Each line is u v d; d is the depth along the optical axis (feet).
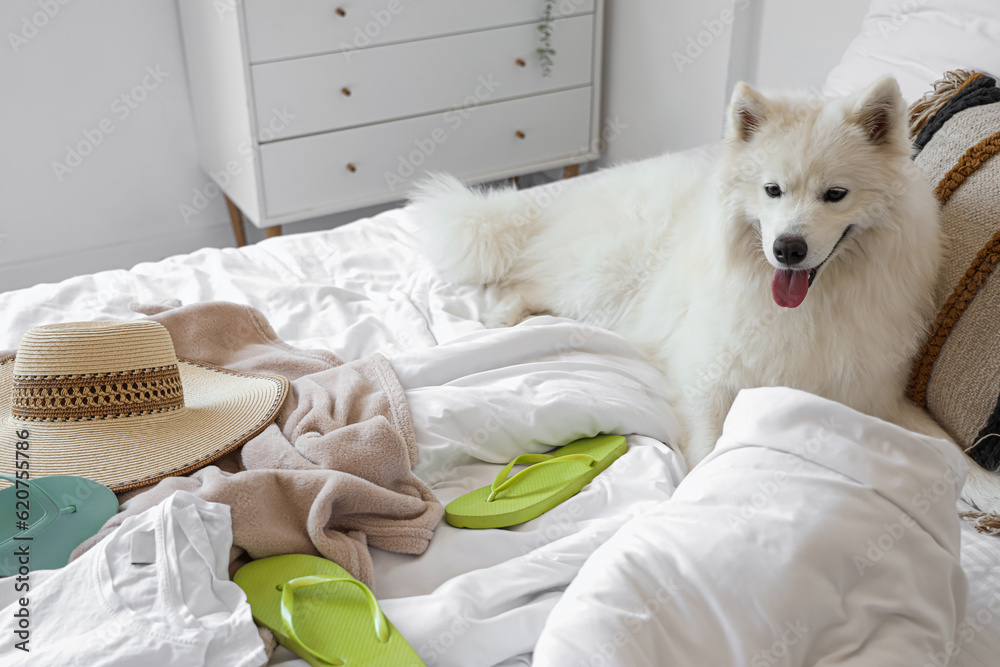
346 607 3.13
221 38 8.99
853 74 6.85
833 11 8.05
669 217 5.97
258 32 8.70
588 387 4.62
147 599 2.84
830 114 4.43
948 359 4.38
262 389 4.44
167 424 3.96
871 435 3.13
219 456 3.87
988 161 4.61
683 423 5.13
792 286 4.49
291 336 5.59
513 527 3.82
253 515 3.38
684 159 6.64
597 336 5.34
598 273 6.01
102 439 3.76
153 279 6.28
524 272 6.48
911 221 4.41
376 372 4.60
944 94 5.31
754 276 4.84
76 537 3.31
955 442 4.45
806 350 4.69
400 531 3.57
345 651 2.90
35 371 3.75
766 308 4.79
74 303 5.88
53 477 3.32
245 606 2.92
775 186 4.54
